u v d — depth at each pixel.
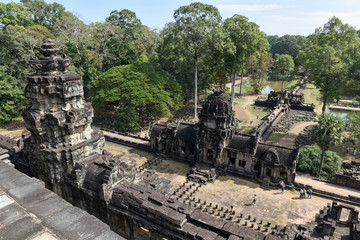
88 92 81.19
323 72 64.19
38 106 28.92
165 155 54.38
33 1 108.31
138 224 25.91
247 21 73.19
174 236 23.67
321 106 98.94
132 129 70.88
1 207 8.77
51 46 28.50
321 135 43.03
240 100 110.81
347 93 116.50
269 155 42.56
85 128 32.03
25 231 7.64
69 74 29.11
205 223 25.45
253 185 43.69
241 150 45.19
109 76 73.12
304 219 34.66
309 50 75.94
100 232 7.73
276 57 190.12
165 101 70.88
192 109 92.38
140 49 110.31
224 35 69.56
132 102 66.38
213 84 101.00
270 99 100.38
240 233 23.95
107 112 87.12
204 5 71.75
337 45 88.69
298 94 103.94
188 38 68.50
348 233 30.00
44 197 9.40
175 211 24.73
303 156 49.47
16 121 75.12
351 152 58.66
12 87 68.75
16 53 76.56
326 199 39.78
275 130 73.44
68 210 8.70
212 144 47.22
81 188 28.55
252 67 120.94
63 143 29.80
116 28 102.44
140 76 73.56
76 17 100.44
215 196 40.44
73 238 7.45
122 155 55.84
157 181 30.80
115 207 26.77
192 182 44.81
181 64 84.06
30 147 31.14
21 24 93.38
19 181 10.52
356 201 38.34
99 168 28.98
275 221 34.34
